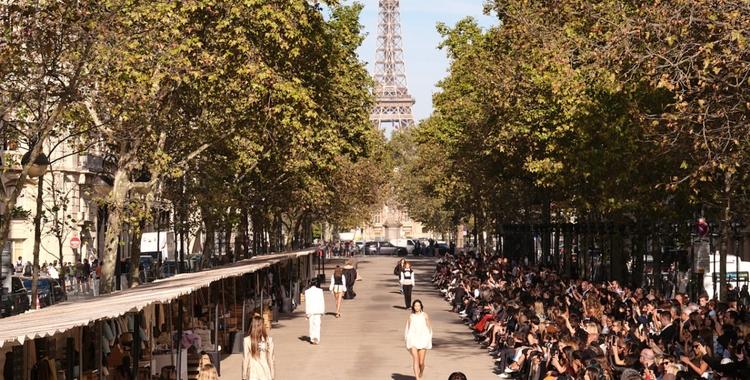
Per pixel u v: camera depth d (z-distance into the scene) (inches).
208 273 1199.6
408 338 1077.1
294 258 2130.9
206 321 1234.6
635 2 901.2
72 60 992.9
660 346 939.3
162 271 2381.9
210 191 1809.8
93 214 3043.8
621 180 1333.7
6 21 920.3
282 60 1387.8
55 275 2356.1
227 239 2231.8
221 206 1833.2
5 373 708.7
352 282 2317.9
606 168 1370.6
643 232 1496.1
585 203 1595.7
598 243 2073.1
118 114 1152.2
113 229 1250.0
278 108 1334.9
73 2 931.3
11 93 1027.3
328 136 1966.0
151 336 916.6
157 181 1409.9
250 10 1284.4
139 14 1117.7
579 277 1934.1
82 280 2412.6
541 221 2704.2
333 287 1876.2
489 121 2054.6
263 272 1712.6
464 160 2650.1
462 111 2347.4
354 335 1562.5
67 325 572.1
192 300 1129.4
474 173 2709.2
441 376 1128.2
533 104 1686.8
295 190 2508.6
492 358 1274.6
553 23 1159.6
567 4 1055.0
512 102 1662.2
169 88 1239.5
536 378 986.7
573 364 852.6
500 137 1931.6
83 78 985.5
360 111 2340.1
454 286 2181.3
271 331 1624.0
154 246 2736.2
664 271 1740.9
